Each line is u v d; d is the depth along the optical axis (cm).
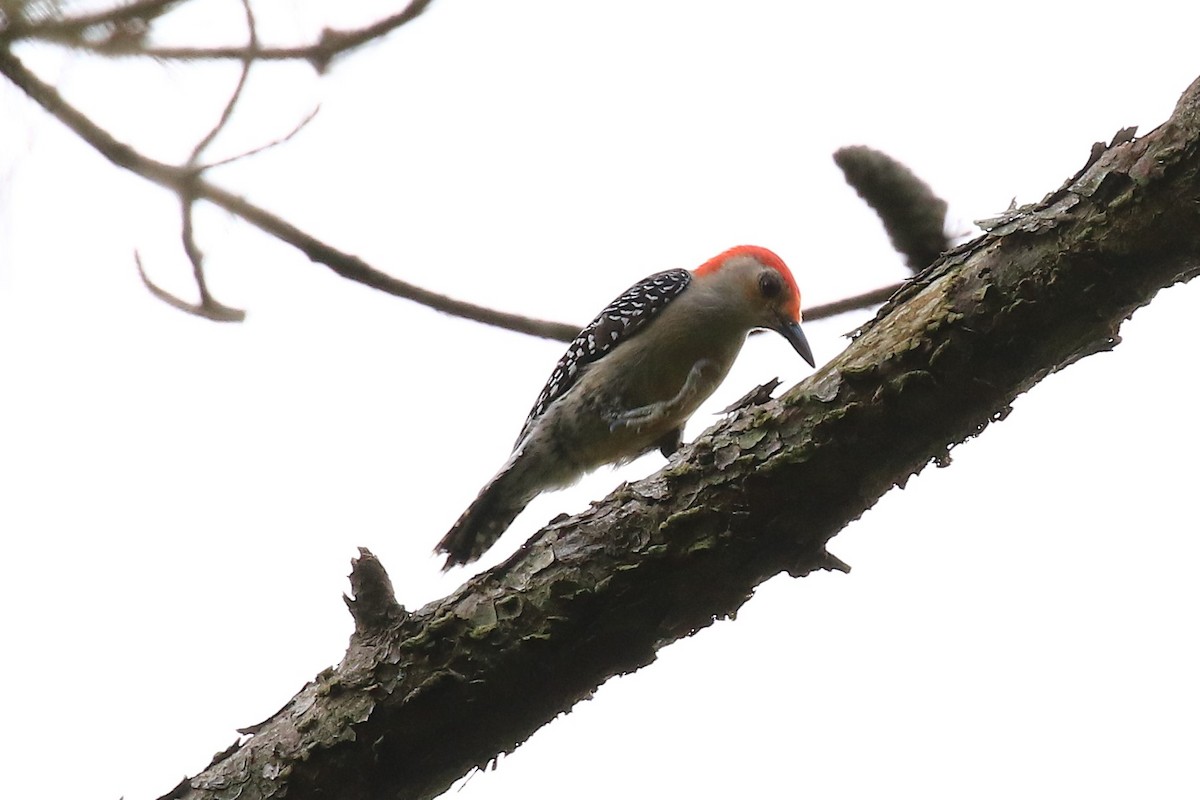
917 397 672
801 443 684
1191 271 644
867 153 758
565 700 705
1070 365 694
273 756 699
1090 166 666
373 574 709
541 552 712
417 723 692
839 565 706
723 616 706
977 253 682
